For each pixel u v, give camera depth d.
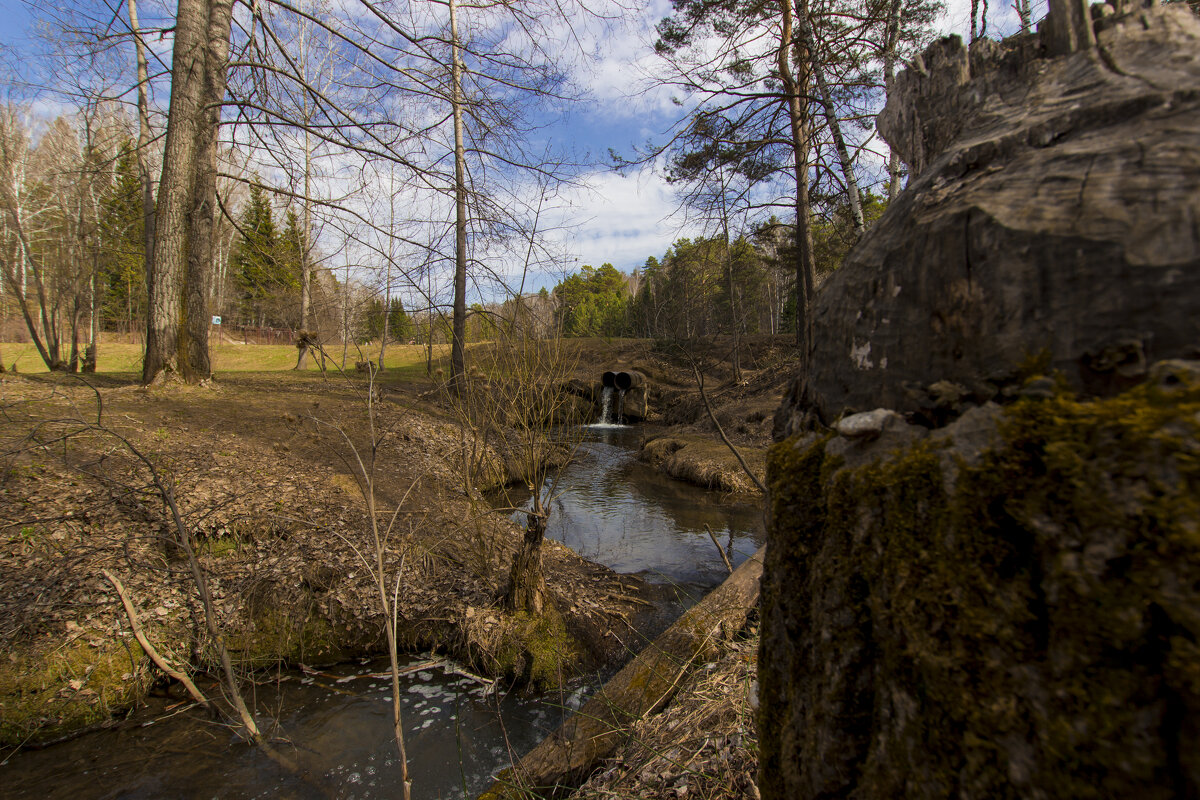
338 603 4.68
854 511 0.84
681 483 11.20
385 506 6.37
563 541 7.42
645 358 23.77
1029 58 1.02
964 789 0.62
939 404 0.79
